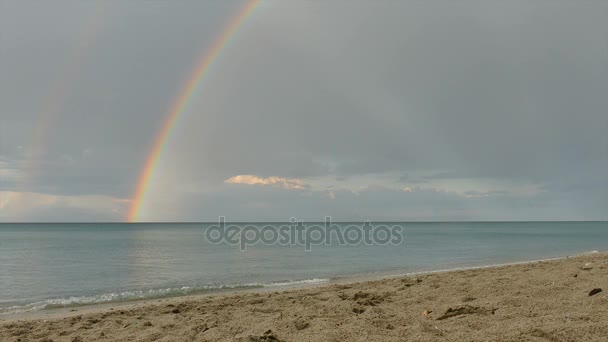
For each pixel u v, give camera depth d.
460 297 8.56
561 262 15.88
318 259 30.31
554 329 5.04
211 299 11.26
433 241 61.59
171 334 6.84
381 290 10.88
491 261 26.05
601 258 16.69
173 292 15.12
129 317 8.95
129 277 20.69
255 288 15.70
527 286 9.09
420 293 9.67
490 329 5.45
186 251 42.47
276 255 35.12
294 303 9.65
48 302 13.48
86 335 7.20
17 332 7.84
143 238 82.44
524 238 68.62
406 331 5.75
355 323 6.40
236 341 5.62
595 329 4.98
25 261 31.12
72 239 77.56
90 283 18.52
